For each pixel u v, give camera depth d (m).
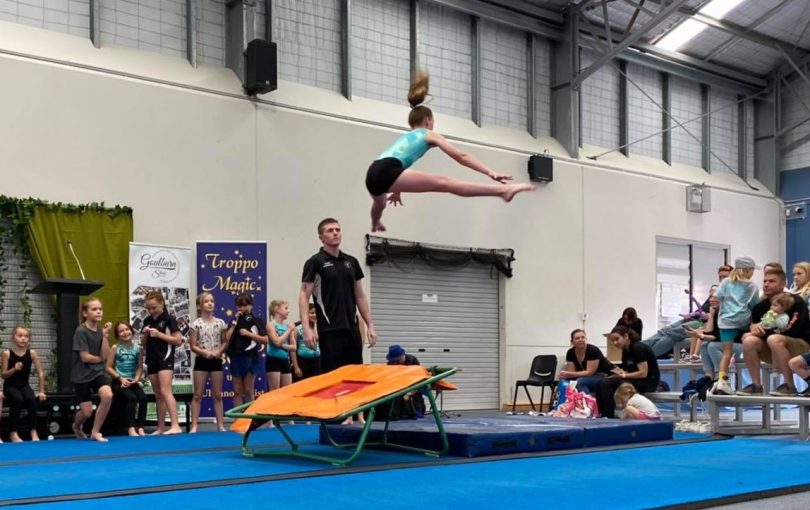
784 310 7.53
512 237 13.57
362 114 12.14
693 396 8.89
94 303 8.14
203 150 10.62
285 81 11.62
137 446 6.94
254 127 11.07
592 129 15.11
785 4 14.95
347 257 6.25
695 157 16.83
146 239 10.12
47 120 9.55
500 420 7.41
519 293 13.62
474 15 13.63
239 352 8.98
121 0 10.44
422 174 5.05
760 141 17.86
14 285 9.34
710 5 14.62
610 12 14.41
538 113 14.54
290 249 11.23
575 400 8.55
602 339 14.58
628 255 15.09
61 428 8.40
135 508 3.68
